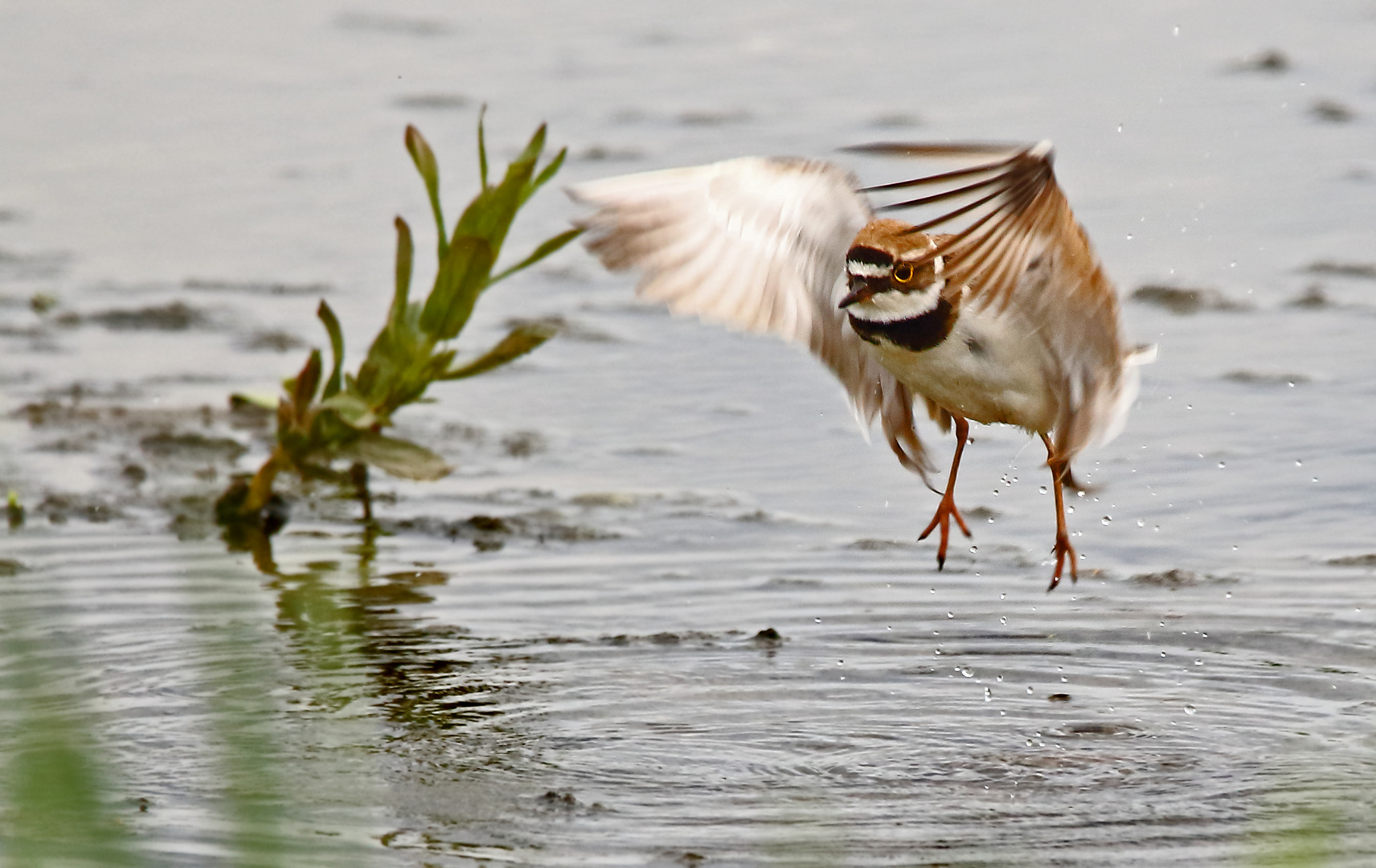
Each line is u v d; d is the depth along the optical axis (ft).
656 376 46.24
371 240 54.03
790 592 34.76
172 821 24.70
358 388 38.34
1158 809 25.50
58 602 33.86
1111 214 52.03
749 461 41.29
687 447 42.14
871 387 29.89
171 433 42.86
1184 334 45.75
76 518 38.37
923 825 24.99
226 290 51.13
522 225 54.19
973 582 35.19
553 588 34.94
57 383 45.60
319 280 51.37
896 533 37.58
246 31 73.00
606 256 27.78
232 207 56.59
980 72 63.82
